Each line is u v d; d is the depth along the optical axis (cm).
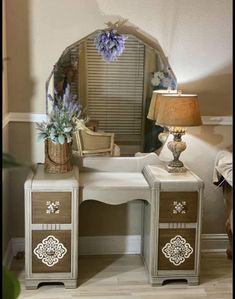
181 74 328
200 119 295
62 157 297
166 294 289
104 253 347
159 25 319
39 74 320
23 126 327
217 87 332
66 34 315
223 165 317
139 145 329
